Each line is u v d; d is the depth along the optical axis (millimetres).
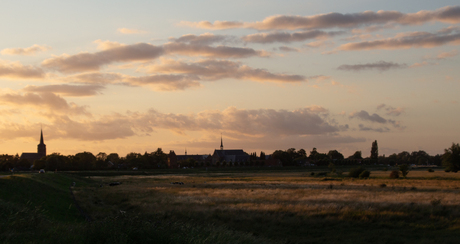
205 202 44969
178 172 183500
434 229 26609
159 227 15867
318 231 27547
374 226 28281
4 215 19266
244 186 77312
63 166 186000
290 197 48656
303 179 108188
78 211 39250
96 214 37344
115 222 15688
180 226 17281
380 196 47062
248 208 37719
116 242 13961
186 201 46719
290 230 28234
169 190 67875
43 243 14453
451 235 24422
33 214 18953
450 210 32688
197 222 29719
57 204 39219
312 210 35156
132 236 14750
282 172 177625
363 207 35406
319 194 52719
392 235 25234
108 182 105250
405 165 104750
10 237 15078
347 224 29078
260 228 29094
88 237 14703
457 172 136875
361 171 113750
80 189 68938
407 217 30641
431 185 72000
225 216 33625
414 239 23906
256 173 169875
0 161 186875
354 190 60594
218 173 174500
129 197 54344
